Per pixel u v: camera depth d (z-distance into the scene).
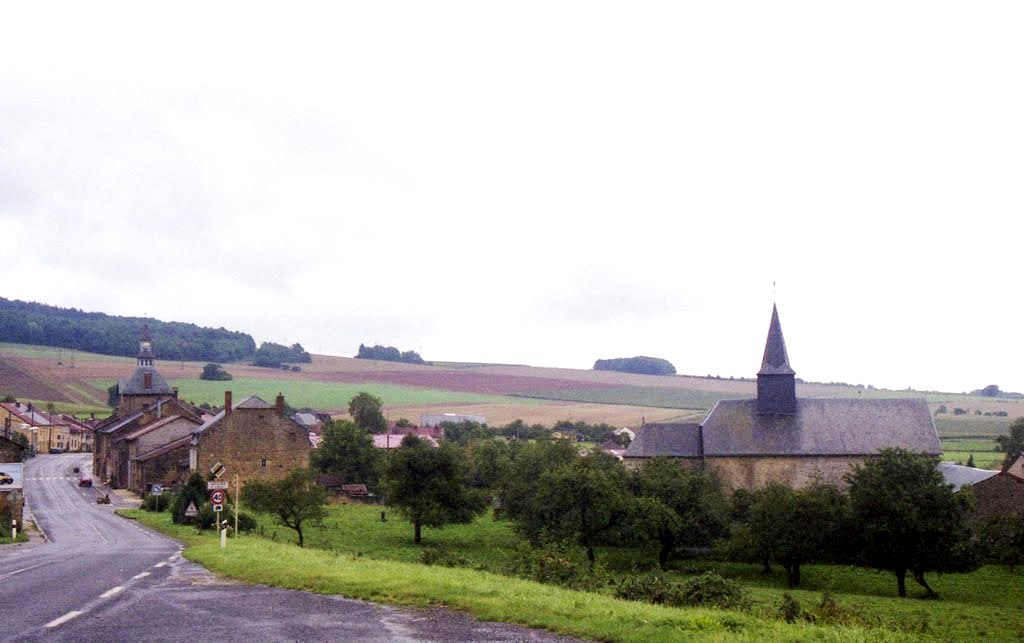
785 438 88.81
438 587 21.39
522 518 73.56
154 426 114.38
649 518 63.91
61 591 22.34
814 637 16.05
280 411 101.25
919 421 90.12
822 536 56.56
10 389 199.25
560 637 15.71
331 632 16.03
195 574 26.53
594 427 183.25
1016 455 128.75
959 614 40.16
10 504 60.00
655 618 17.36
